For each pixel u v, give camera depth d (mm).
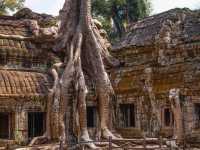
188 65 25562
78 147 21344
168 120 26234
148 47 28250
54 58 25297
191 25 27266
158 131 26188
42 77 24016
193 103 24609
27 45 24656
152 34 29172
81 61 25562
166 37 27281
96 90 25016
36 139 22375
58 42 25578
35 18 27875
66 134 23250
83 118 23531
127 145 22969
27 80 23266
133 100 28203
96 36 26516
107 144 22812
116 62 27906
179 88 25297
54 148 21219
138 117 27750
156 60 27688
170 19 28094
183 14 28516
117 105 29109
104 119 24750
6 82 22422
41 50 25047
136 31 32062
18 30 25531
